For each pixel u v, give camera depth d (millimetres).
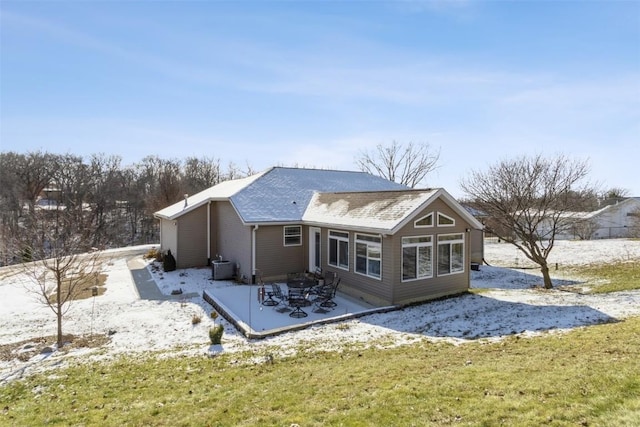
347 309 13086
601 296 13031
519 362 6645
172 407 6035
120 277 18609
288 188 20188
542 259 16547
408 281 13297
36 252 12375
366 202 15570
